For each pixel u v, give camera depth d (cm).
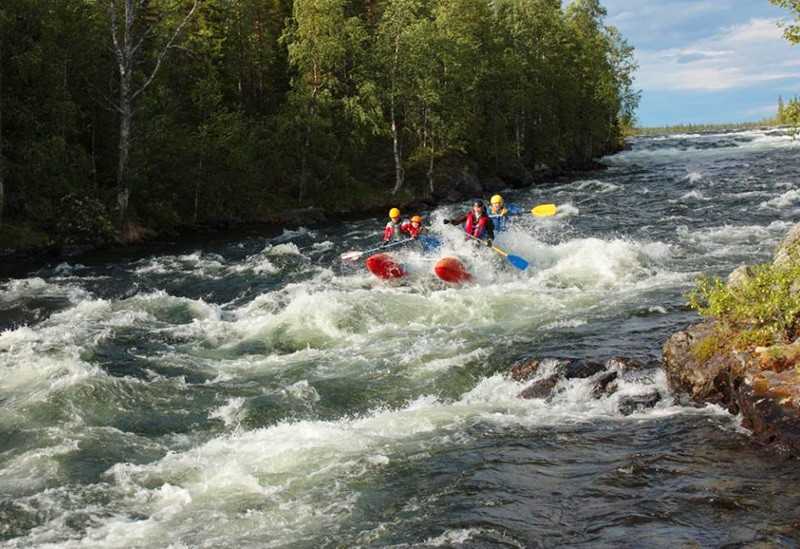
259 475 681
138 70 2959
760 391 695
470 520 568
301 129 3538
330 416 847
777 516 534
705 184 3164
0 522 612
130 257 2291
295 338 1159
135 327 1287
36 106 2528
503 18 5488
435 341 1083
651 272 1430
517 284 1407
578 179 4609
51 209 2456
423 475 657
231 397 916
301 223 3206
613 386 828
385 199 3709
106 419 845
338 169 3628
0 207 2344
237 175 3184
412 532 558
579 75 6188
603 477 621
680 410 763
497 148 4634
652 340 980
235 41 4038
